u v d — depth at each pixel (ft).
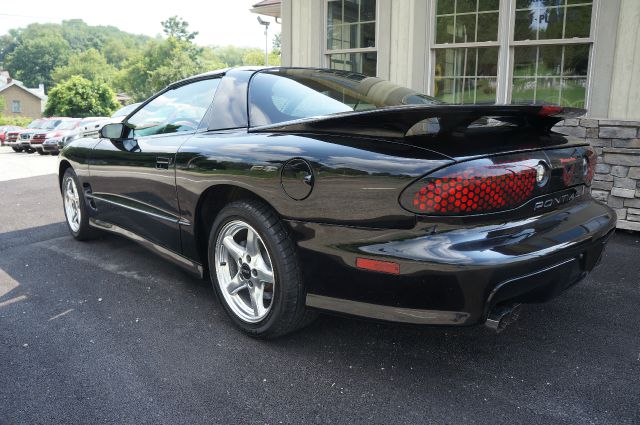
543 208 6.81
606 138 14.07
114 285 10.79
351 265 6.59
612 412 6.30
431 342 8.14
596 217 7.43
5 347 8.07
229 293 8.52
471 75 20.21
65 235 15.34
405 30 21.34
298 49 25.04
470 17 19.76
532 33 18.61
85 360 7.65
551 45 18.26
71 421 6.22
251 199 7.90
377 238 6.36
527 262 6.04
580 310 9.32
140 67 321.52
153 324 8.86
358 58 23.31
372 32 22.65
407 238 6.16
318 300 7.14
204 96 9.82
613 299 9.81
